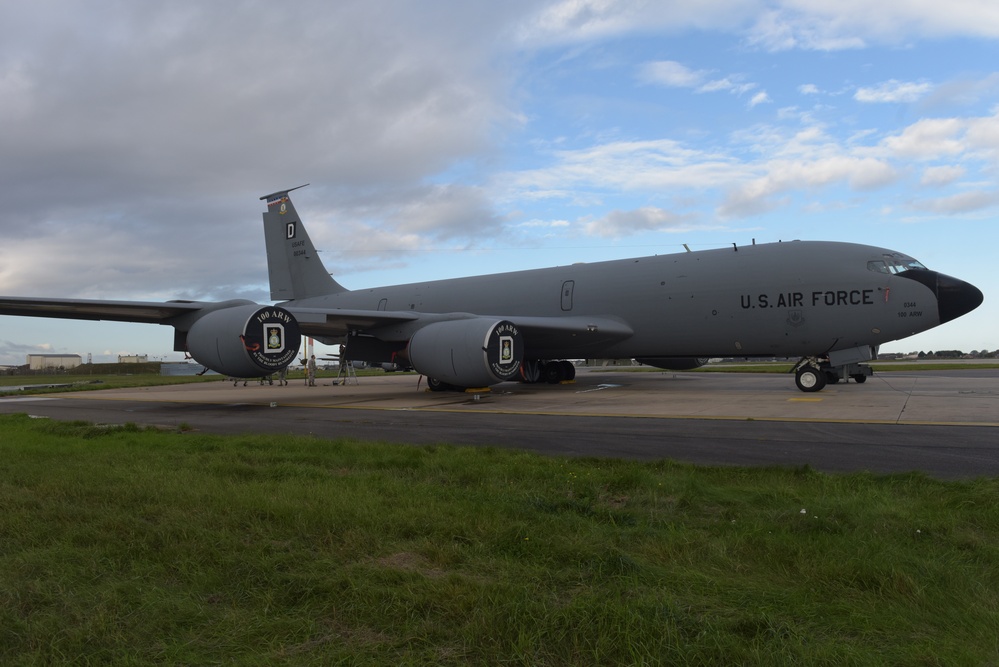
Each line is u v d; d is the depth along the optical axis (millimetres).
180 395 21594
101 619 3197
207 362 15422
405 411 14031
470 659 2789
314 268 26656
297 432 10750
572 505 5215
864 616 3096
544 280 20859
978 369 31906
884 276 15453
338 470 6973
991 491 5223
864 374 18984
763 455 7707
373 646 2912
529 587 3480
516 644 2846
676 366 23938
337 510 4938
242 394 21422
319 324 17172
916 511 4871
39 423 12039
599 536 4387
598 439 9234
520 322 17438
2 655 2904
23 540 4562
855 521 4570
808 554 3920
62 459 7852
